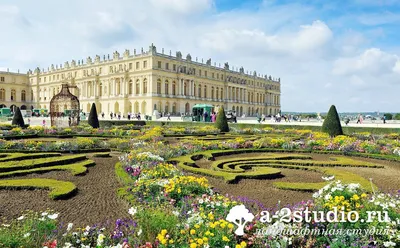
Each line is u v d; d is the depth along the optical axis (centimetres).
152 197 995
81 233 714
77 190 1241
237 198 1099
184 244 622
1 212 985
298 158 2070
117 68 10806
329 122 3353
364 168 1791
